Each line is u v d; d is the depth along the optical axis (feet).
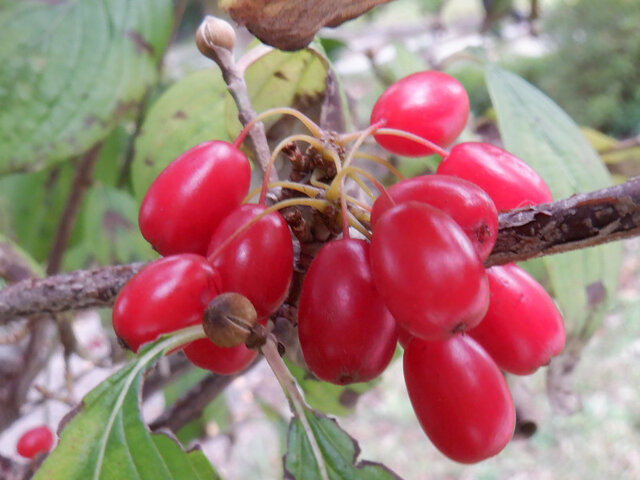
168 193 0.22
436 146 0.25
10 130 0.37
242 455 1.19
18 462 0.38
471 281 0.18
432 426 0.22
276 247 0.21
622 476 1.17
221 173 0.22
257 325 0.20
